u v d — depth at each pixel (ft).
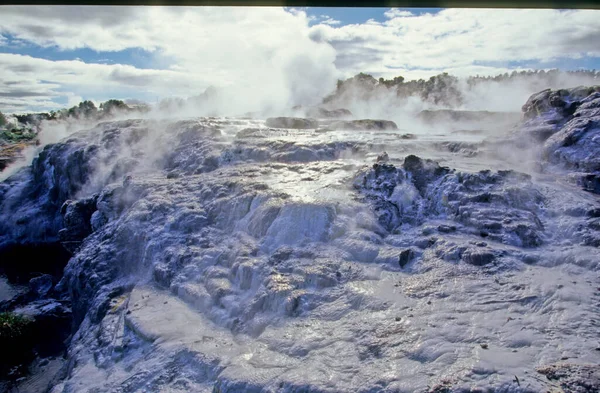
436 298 21.20
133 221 36.86
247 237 30.04
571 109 37.50
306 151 40.34
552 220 26.58
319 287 23.70
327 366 17.76
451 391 14.98
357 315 21.06
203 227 33.63
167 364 21.68
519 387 14.56
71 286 39.32
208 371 20.48
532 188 28.76
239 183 35.27
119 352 25.09
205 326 24.76
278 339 20.35
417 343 17.92
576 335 17.21
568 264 22.65
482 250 23.76
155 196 39.34
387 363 17.25
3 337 37.47
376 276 23.94
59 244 67.51
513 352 16.63
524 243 24.84
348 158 40.06
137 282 33.19
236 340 22.56
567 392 14.26
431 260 24.39
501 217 26.61
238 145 44.32
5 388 33.32
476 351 16.84
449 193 29.30
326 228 27.84
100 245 38.75
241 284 26.43
